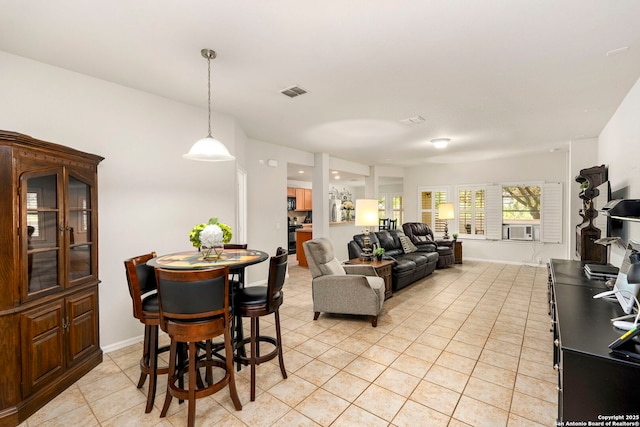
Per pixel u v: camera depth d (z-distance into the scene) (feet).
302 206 33.99
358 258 15.89
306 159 21.17
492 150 20.72
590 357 4.08
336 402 7.00
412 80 9.41
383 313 12.92
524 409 6.68
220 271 6.16
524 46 7.43
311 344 10.01
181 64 8.36
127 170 9.91
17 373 6.43
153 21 6.42
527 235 23.16
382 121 13.82
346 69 8.67
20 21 6.40
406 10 6.03
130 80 9.41
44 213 7.25
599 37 7.02
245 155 16.55
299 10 6.03
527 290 16.39
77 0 5.73
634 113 9.79
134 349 9.73
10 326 6.37
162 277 5.99
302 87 9.95
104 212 9.42
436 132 15.78
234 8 5.97
